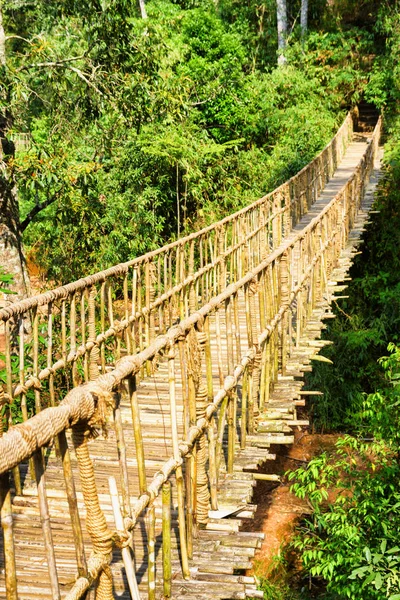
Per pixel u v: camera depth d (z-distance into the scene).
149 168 13.18
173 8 18.33
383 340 12.07
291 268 6.41
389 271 13.97
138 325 7.07
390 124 21.45
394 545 5.42
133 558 2.82
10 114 8.00
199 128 15.12
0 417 3.94
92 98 9.13
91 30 8.73
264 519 7.86
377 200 14.30
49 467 4.36
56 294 4.81
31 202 14.05
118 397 2.68
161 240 13.05
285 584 6.80
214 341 6.86
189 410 3.60
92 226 11.39
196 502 3.60
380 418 6.29
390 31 22.39
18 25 12.40
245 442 4.57
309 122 18.80
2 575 3.01
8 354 4.23
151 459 4.46
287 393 5.47
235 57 17.28
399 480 6.01
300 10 24.67
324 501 8.03
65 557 3.23
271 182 16.64
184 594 3.09
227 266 10.15
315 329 7.15
